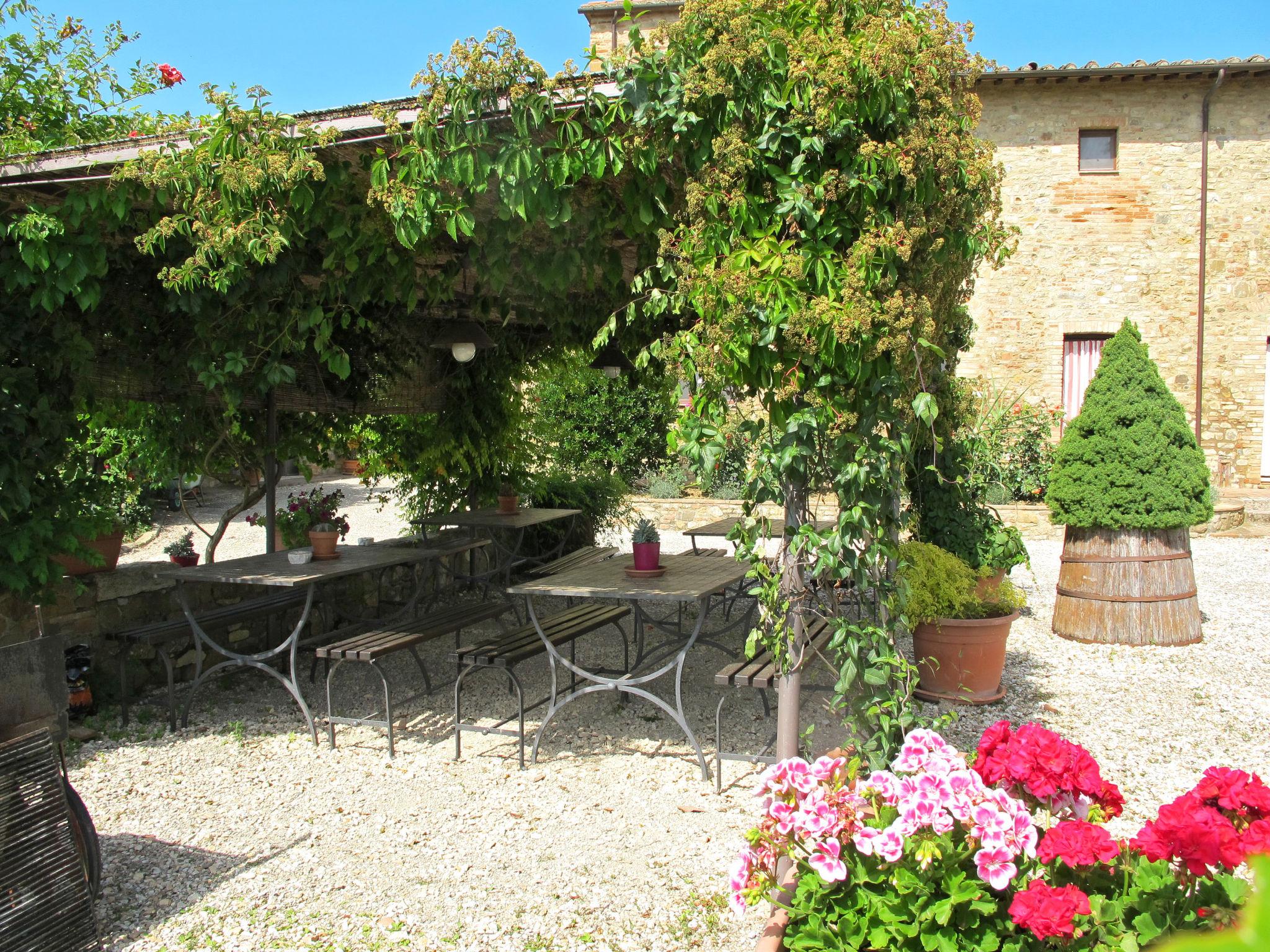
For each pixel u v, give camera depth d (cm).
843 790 226
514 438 821
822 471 289
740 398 294
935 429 473
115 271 441
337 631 547
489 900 297
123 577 494
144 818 361
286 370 419
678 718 400
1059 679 536
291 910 292
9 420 372
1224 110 1172
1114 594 611
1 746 246
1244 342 1184
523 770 408
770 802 229
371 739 449
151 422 570
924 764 227
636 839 340
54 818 258
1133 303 1198
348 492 1664
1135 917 189
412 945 272
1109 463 601
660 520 1190
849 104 264
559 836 343
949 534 493
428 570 745
